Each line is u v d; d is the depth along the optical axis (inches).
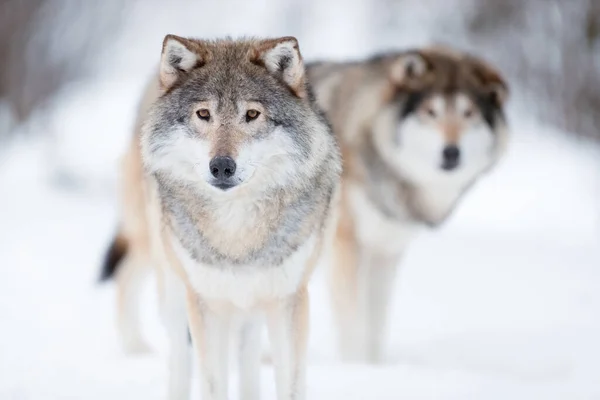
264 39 435.8
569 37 1621.6
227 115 389.4
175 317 433.7
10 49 1606.8
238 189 389.4
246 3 2866.6
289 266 399.9
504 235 1156.5
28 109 1641.2
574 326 679.1
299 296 410.3
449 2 1936.5
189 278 403.9
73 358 542.0
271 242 394.9
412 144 636.1
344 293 616.4
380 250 645.3
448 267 967.6
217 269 394.9
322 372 498.3
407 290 862.5
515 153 1525.6
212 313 408.8
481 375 502.0
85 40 1764.3
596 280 871.1
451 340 666.2
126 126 1764.3
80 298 746.8
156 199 438.0
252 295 402.9
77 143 1644.9
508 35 1765.5
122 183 594.9
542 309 753.6
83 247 993.5
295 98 410.3
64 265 892.0
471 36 1856.5
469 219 1253.1
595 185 1307.8
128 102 1959.9
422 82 643.5
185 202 398.9
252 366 432.8
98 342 597.6
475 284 877.8
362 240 629.9
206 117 392.5
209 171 379.9
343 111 649.0
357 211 621.3
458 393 453.7
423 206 650.8
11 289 771.4
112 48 2123.5
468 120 636.7
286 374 409.4
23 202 1291.8
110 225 1139.3
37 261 905.5
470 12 1876.2
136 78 2198.6
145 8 2522.1
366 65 675.4
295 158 398.3
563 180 1362.0
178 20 2687.0
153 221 454.3
